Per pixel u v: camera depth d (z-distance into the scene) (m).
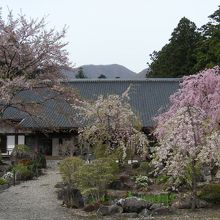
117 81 41.69
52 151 32.34
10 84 13.33
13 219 11.38
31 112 14.34
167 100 37.72
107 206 11.86
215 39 40.72
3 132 31.80
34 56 15.00
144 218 11.04
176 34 49.69
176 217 10.98
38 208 13.02
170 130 12.52
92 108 19.45
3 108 14.01
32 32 15.28
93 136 19.55
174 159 12.08
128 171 18.28
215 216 11.01
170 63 49.56
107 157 17.33
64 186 15.52
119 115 19.44
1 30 14.75
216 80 18.86
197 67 41.84
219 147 11.78
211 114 17.19
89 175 13.04
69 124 31.11
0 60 14.71
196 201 12.15
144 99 38.12
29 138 32.44
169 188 14.30
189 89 19.23
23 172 19.66
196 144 12.08
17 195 15.65
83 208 12.53
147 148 19.66
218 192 12.63
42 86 14.62
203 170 15.87
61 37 16.56
